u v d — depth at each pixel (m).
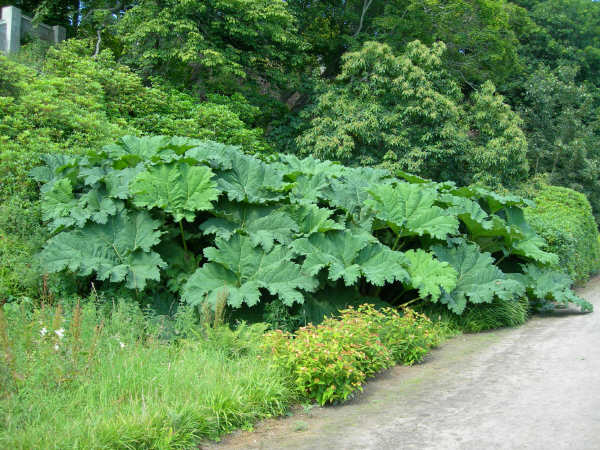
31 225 7.15
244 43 18.03
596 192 24.00
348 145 15.30
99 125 9.00
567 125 24.14
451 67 20.91
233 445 3.85
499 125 17.02
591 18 29.83
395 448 3.69
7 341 3.88
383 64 16.20
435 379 5.36
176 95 14.20
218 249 6.66
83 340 4.73
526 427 3.85
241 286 6.48
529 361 5.75
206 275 6.52
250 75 18.83
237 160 7.68
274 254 6.79
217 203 7.23
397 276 6.97
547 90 24.31
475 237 8.87
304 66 20.30
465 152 16.58
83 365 4.29
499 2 21.48
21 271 6.48
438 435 3.86
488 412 4.24
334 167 9.29
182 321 6.01
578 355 5.84
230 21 16.11
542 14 29.14
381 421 4.26
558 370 5.29
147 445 3.54
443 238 7.70
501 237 9.00
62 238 6.62
